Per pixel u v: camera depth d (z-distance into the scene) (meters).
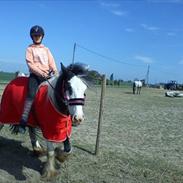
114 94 17.81
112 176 3.78
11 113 3.76
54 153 3.72
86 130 6.02
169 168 4.17
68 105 3.20
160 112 9.99
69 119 3.50
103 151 4.62
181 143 5.61
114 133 6.00
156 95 20.52
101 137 5.55
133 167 4.09
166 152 4.95
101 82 4.38
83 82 3.22
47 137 3.49
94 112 8.70
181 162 4.49
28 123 3.65
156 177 3.85
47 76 3.64
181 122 8.04
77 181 3.59
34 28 3.70
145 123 7.45
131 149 4.93
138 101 13.98
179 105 13.41
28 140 4.87
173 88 34.62
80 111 3.14
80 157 4.28
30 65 3.64
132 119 7.94
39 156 4.20
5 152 4.30
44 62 3.73
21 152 4.33
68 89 3.20
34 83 3.61
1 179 3.52
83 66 3.29
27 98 3.58
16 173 3.68
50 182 3.54
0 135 5.05
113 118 7.86
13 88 3.73
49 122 3.44
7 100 3.78
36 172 3.73
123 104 11.80
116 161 4.25
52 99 3.40
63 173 3.75
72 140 5.13
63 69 3.30
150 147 5.18
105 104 11.24
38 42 3.74
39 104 3.51
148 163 4.29
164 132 6.50
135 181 3.70
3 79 24.53
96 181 3.62
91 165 4.05
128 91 22.72
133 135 5.97
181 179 3.85
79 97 3.16
